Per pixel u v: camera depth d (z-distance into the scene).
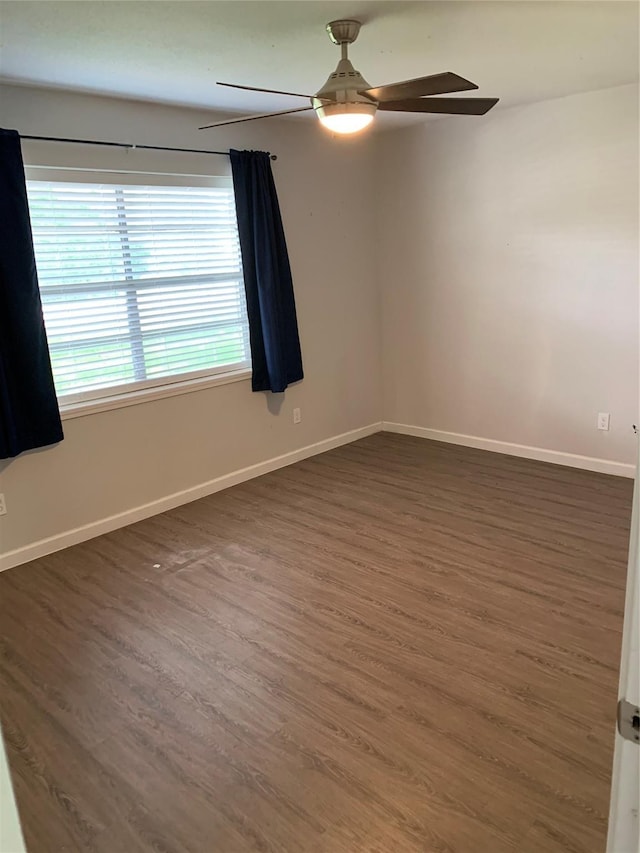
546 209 4.34
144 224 3.84
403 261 5.20
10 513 3.42
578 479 4.37
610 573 3.14
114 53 2.70
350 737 2.15
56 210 3.46
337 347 5.14
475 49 2.88
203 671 2.53
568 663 2.48
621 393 4.28
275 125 4.35
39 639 2.79
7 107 3.17
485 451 5.05
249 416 4.55
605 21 2.54
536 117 4.24
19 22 2.30
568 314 4.40
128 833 1.83
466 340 4.98
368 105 2.52
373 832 1.80
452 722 2.20
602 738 2.10
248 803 1.91
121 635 2.79
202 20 2.34
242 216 4.14
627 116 3.88
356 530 3.72
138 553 3.55
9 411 3.27
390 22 2.46
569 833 1.77
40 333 3.33
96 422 3.72
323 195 4.77
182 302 4.11
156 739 2.18
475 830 1.79
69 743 2.18
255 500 4.23
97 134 3.50
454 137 4.64
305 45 2.69
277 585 3.15
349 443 5.39
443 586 3.07
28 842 1.81
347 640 2.69
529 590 3.01
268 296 4.29
